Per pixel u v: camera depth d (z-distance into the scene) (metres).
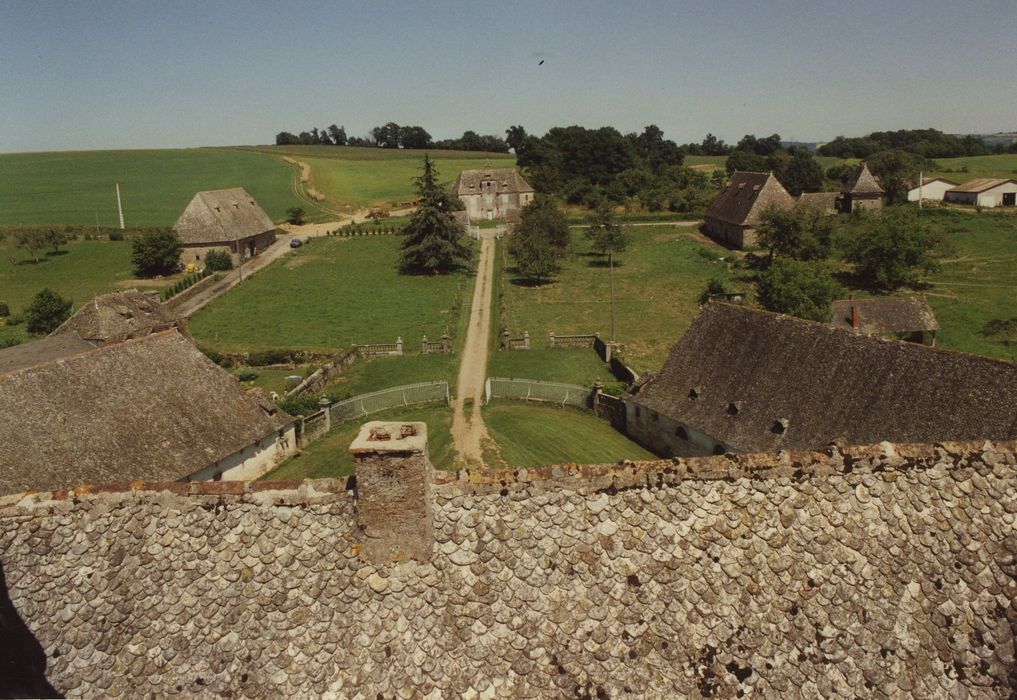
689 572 12.41
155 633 12.04
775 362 36.28
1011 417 25.97
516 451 42.84
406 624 12.02
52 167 185.50
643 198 159.50
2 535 12.52
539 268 94.81
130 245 117.44
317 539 12.48
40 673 11.77
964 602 12.38
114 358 35.22
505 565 12.34
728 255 109.19
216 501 12.72
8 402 30.55
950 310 76.50
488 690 11.64
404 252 103.50
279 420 41.00
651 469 12.98
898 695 11.73
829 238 98.06
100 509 12.72
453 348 66.81
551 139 196.88
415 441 12.10
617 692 11.66
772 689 11.73
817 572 12.48
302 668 11.77
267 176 183.75
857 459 13.20
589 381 56.06
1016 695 11.76
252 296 90.50
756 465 13.07
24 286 96.44
